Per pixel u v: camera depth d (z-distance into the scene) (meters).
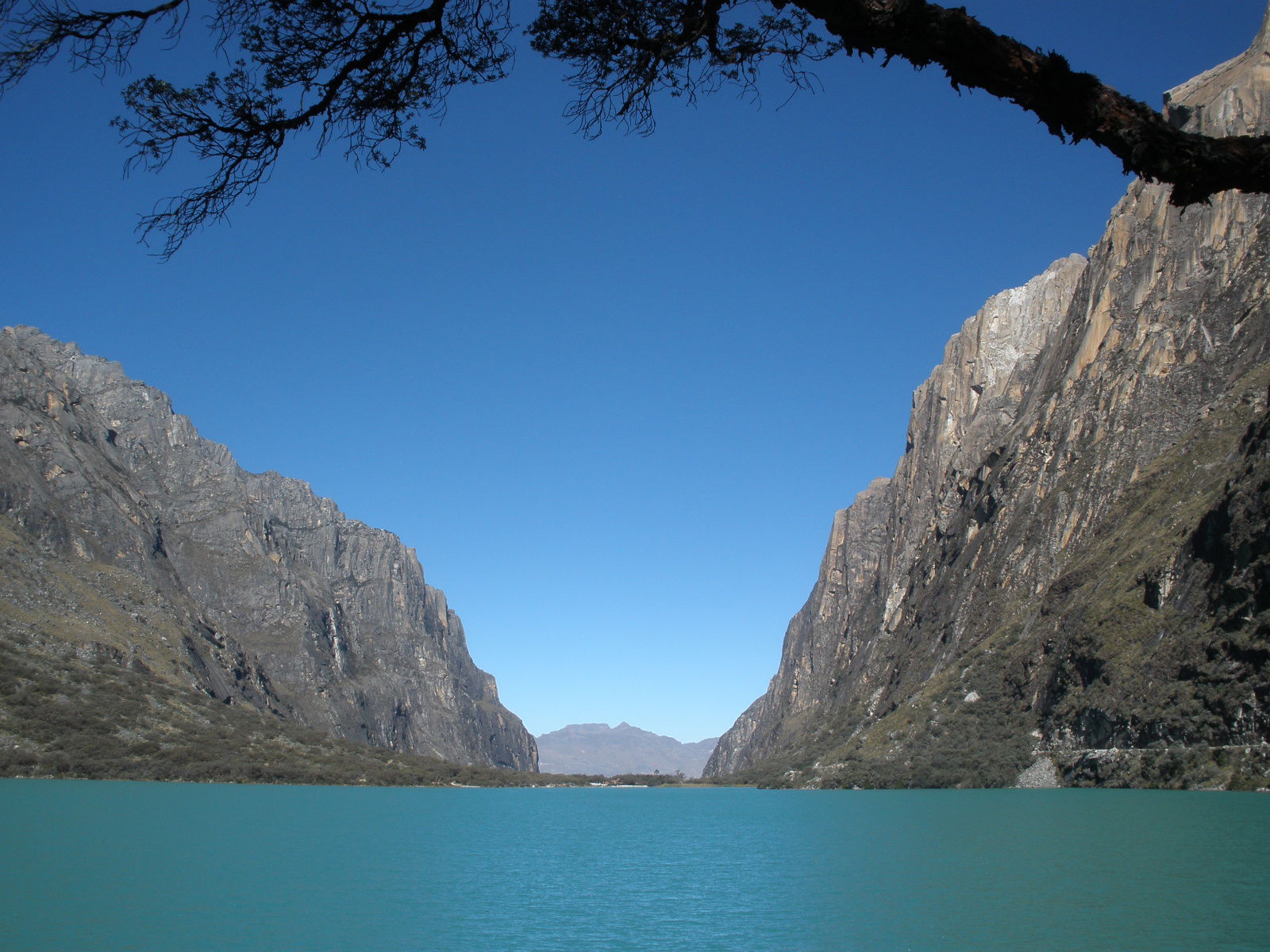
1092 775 141.88
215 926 47.84
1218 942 42.44
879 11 12.23
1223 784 116.81
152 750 186.25
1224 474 149.12
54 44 12.98
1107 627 152.75
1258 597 124.44
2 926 47.12
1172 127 12.25
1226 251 182.00
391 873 69.06
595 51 15.41
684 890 61.41
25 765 159.00
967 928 46.50
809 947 43.53
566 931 47.91
